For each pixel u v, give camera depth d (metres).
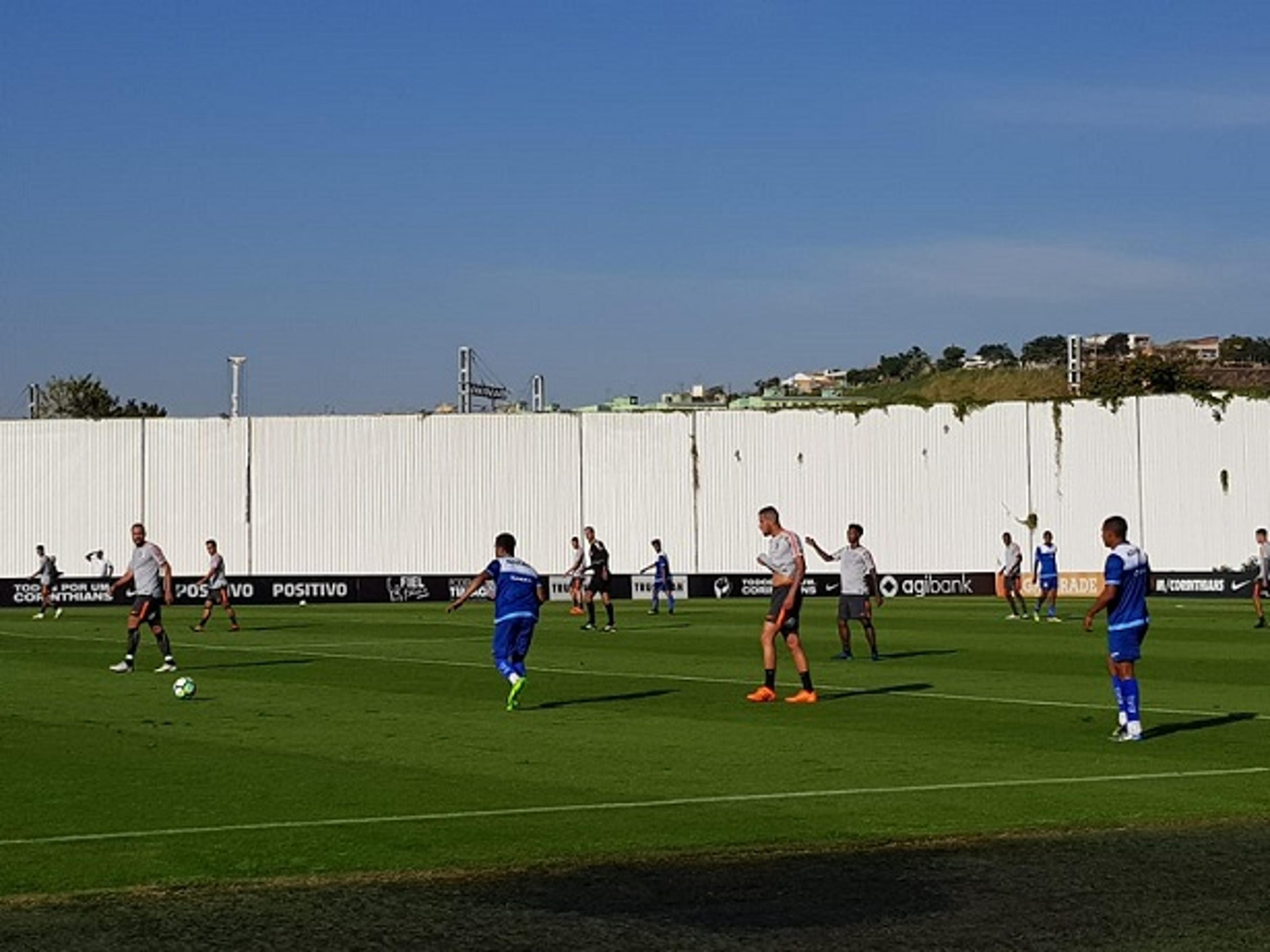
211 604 43.16
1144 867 12.80
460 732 20.47
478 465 68.19
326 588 67.12
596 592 42.66
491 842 13.73
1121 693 19.45
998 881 12.40
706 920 11.31
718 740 19.69
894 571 67.12
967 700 24.03
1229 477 65.62
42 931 11.04
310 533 68.06
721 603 61.28
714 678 27.70
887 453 67.31
